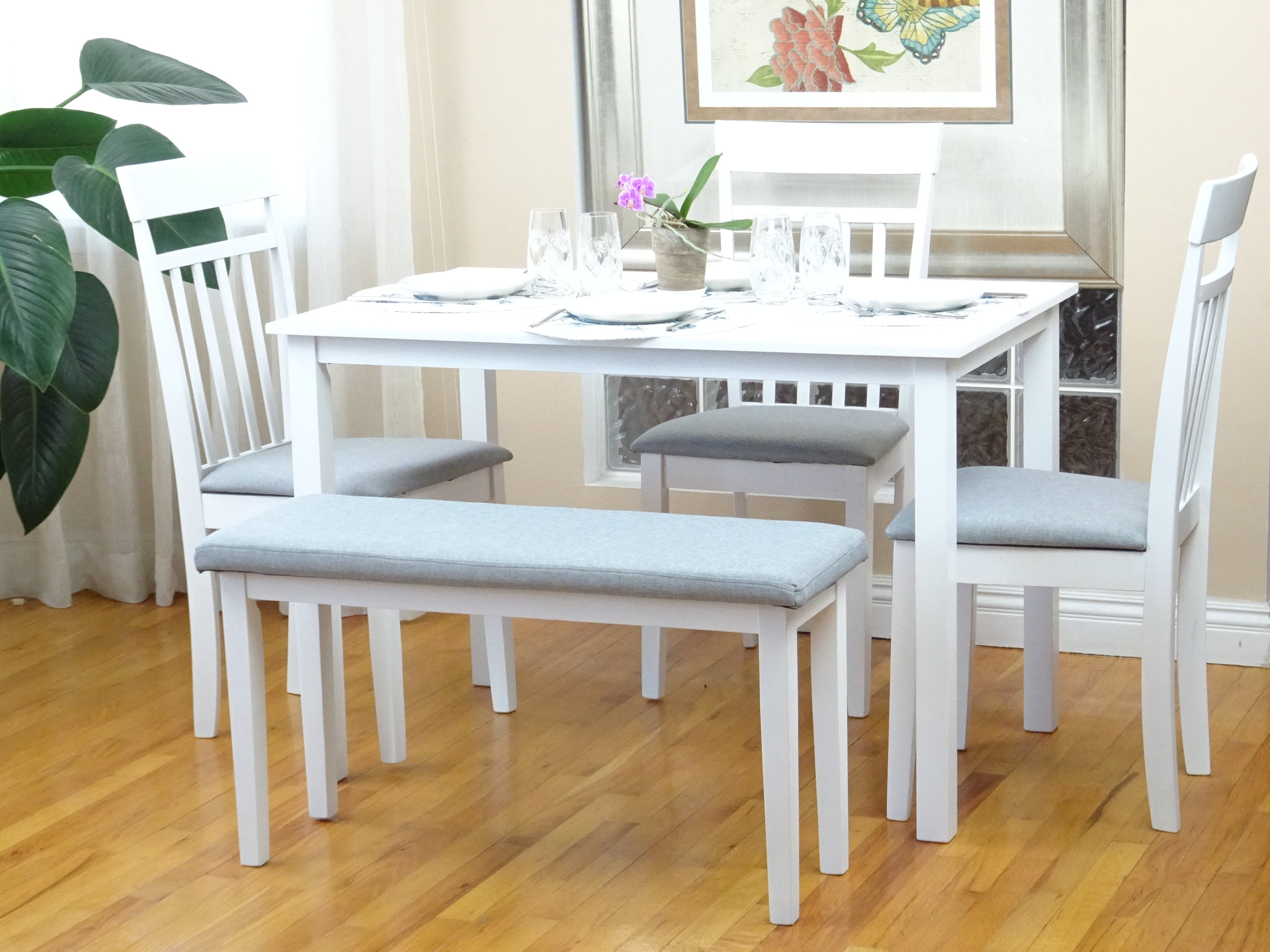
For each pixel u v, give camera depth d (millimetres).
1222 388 3080
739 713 2975
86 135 3416
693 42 3432
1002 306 2504
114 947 2146
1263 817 2457
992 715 2938
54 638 3529
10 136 3377
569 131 3541
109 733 2955
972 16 3211
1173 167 3051
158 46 3619
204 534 2855
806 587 2014
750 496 3521
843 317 2445
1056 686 2832
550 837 2457
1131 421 3189
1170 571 2309
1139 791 2568
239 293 3713
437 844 2443
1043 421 2752
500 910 2221
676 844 2420
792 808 2117
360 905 2246
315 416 2607
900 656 2424
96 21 3631
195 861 2404
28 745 2904
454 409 3797
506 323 2484
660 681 3055
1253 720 2871
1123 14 3105
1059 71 3180
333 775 2541
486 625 2979
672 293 2588
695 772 2695
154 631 3564
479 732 2914
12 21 3598
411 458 2867
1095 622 3262
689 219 2656
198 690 2914
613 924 2172
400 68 3494
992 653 3305
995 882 2260
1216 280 2348
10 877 2369
